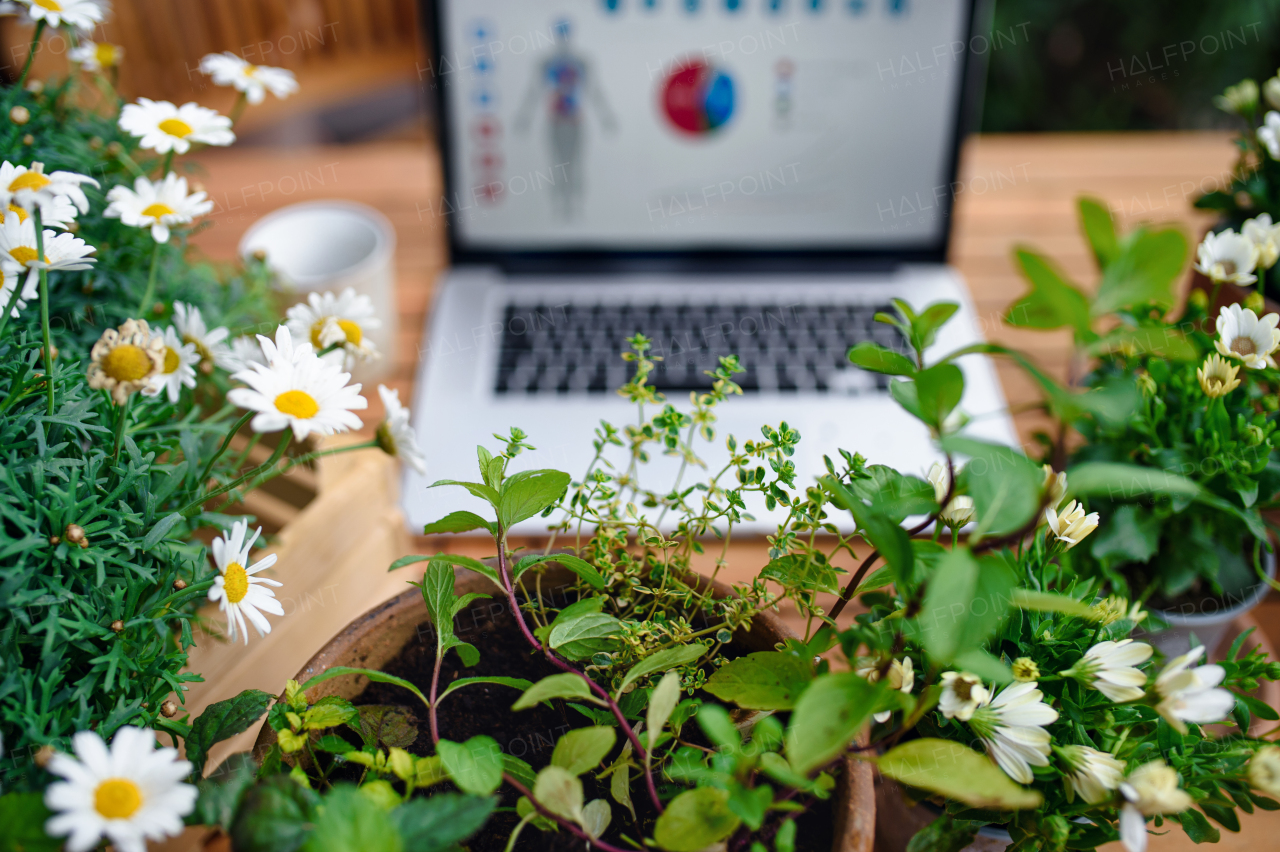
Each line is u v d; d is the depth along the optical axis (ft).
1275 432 1.97
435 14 2.86
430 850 1.26
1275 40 5.70
